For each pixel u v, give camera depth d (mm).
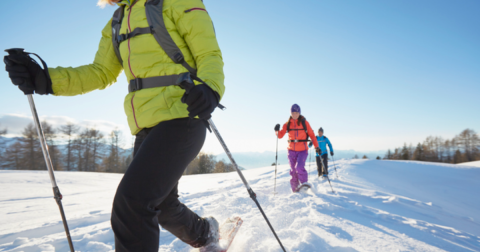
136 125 1333
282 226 2826
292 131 5965
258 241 2232
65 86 1458
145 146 1214
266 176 11305
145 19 1333
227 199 4680
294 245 2072
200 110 995
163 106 1247
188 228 1597
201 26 1279
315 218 3119
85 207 4980
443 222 4441
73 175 15500
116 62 1631
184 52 1341
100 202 5770
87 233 2600
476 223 4828
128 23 1379
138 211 1132
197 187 8758
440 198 8898
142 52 1315
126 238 1136
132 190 1135
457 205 8195
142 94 1292
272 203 4273
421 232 2824
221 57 1325
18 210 4543
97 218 3393
